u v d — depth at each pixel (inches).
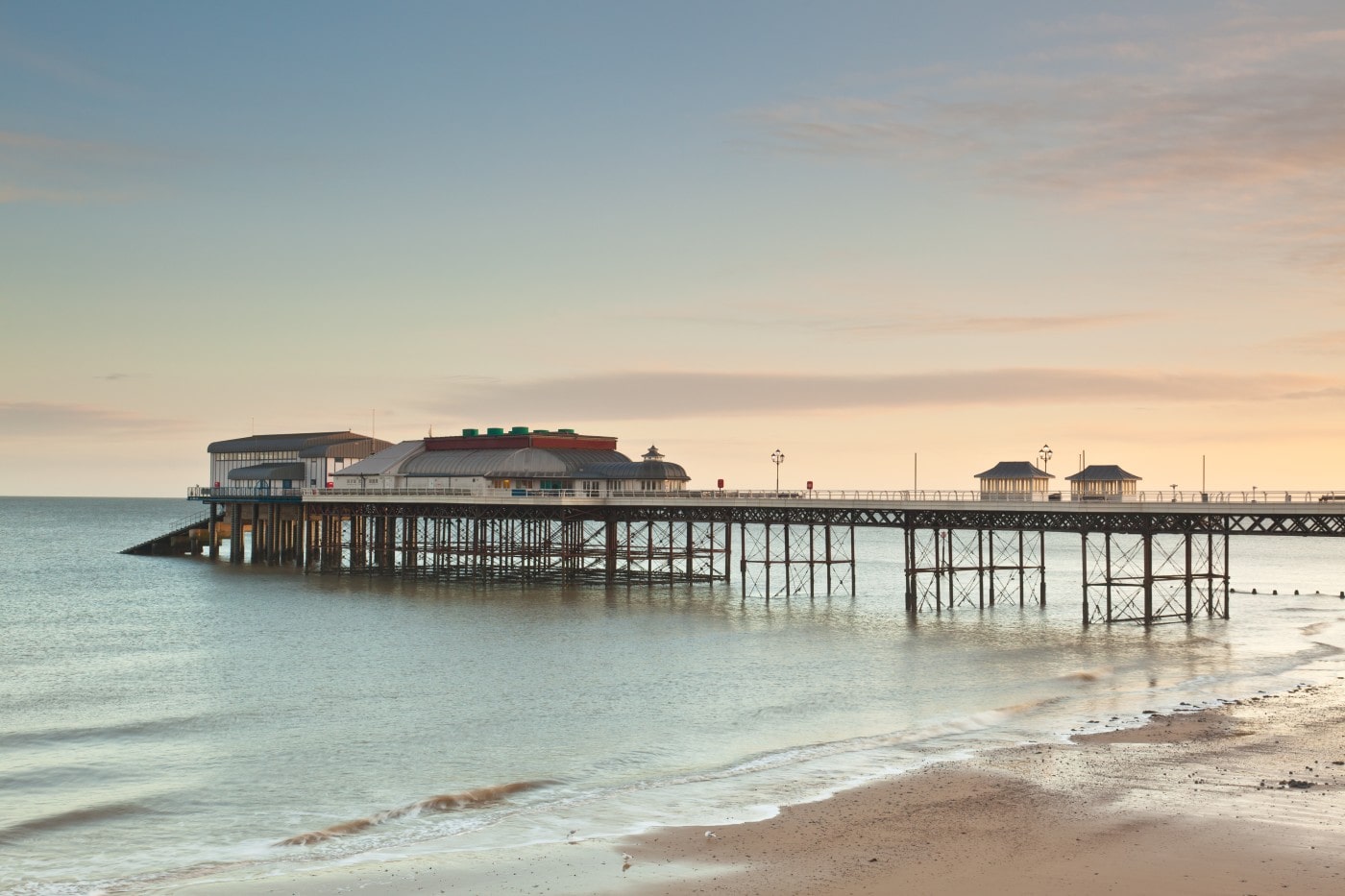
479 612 3447.3
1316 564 6835.6
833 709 2039.9
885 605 3681.1
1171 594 4156.0
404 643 2842.0
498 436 4726.9
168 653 2751.0
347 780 1609.3
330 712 2064.5
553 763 1681.8
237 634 3056.1
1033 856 1236.5
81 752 1780.3
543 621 3228.3
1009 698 2119.8
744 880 1181.7
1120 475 3432.6
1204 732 1797.5
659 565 5605.3
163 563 5502.0
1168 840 1275.8
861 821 1368.1
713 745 1780.3
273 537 5260.8
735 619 3265.3
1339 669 2407.7
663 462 4254.4
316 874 1212.5
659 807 1446.9
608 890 1156.5
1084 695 2138.3
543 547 4407.0
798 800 1464.1
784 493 3718.0
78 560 5718.5
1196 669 2417.6
